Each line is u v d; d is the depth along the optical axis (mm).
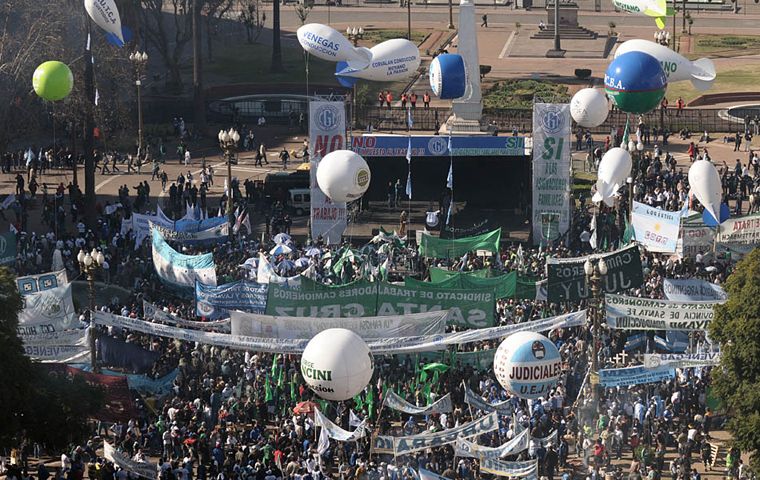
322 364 119312
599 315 140125
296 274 170250
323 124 197500
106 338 135750
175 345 147500
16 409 118062
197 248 184375
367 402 137625
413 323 137500
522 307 152750
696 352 140625
